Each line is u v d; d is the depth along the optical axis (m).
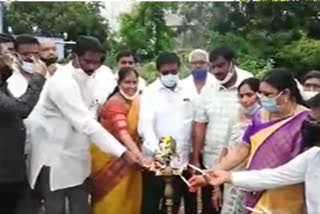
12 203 4.84
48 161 4.71
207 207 5.54
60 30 26.56
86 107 4.77
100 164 5.10
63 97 4.59
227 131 5.21
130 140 5.00
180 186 5.43
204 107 5.39
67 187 4.77
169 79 5.34
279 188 3.92
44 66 5.32
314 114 3.62
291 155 3.88
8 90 4.81
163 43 26.84
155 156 4.86
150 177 5.43
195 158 5.45
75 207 4.82
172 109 5.36
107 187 5.11
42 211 4.88
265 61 21.17
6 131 4.61
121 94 5.16
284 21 22.52
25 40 5.28
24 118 4.78
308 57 21.16
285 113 3.96
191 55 6.34
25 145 4.79
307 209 3.65
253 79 4.89
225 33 24.12
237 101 5.21
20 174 4.69
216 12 24.58
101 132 4.63
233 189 4.79
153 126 5.31
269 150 3.94
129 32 26.56
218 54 5.25
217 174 3.97
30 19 26.30
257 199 4.05
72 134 4.74
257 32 22.44
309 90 6.01
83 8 27.12
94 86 5.15
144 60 25.48
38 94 4.85
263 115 4.11
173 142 4.84
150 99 5.34
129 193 5.18
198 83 6.29
